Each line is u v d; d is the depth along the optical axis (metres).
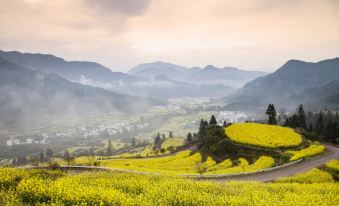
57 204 18.77
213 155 86.56
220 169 68.62
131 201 19.27
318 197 25.45
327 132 132.25
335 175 55.41
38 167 57.16
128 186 25.27
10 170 28.17
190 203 21.00
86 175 31.55
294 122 145.12
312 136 113.00
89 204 19.56
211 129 102.56
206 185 27.23
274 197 24.64
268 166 65.69
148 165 75.81
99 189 21.22
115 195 20.11
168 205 20.52
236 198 21.92
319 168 60.50
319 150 81.75
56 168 55.78
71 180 24.98
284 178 48.78
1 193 20.55
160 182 29.03
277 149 84.06
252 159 79.25
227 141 86.56
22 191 21.08
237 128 106.00
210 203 20.97
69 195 19.97
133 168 62.50
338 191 31.94
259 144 85.62
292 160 69.12
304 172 56.38
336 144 115.12
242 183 32.38
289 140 91.56
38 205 18.70
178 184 26.97
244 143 88.06
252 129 104.88
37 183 22.33
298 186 34.12
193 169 69.25
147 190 23.83
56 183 23.02
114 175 31.92
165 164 77.12
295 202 22.50
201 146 99.19
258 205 20.70
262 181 49.25
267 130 104.75
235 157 82.44
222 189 26.75
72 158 72.31
